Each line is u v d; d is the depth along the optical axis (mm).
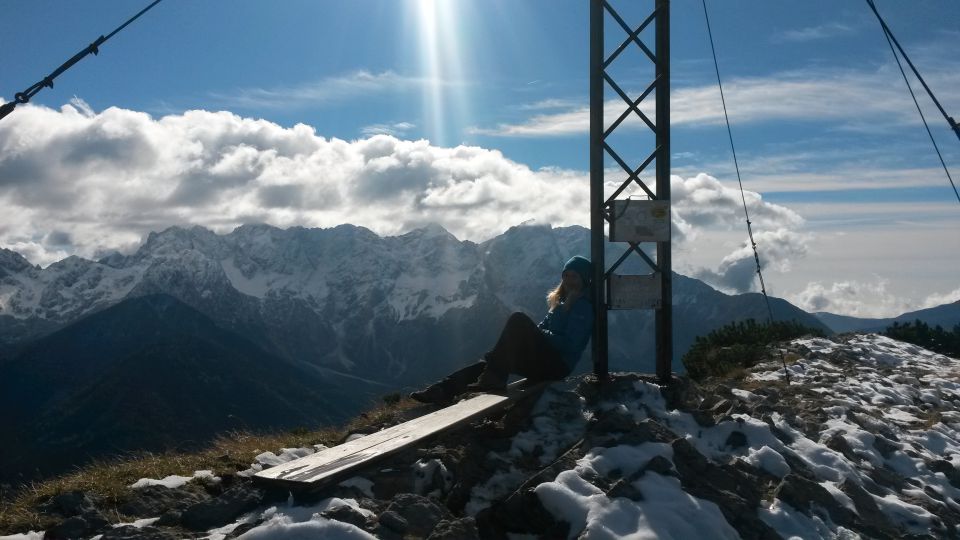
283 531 3215
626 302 5512
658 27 5527
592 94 5570
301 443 5254
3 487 4148
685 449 4320
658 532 3625
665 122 5520
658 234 5484
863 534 4145
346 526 3248
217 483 4012
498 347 5199
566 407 5047
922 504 4629
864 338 11133
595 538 3566
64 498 3643
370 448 4125
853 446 5168
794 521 4066
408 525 3473
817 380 7730
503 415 5008
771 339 10977
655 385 5383
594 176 5574
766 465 4547
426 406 5633
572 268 5488
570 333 5340
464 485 4109
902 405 6996
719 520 3838
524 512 3785
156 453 4922
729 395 5684
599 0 5555
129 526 3365
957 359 10703
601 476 4031
